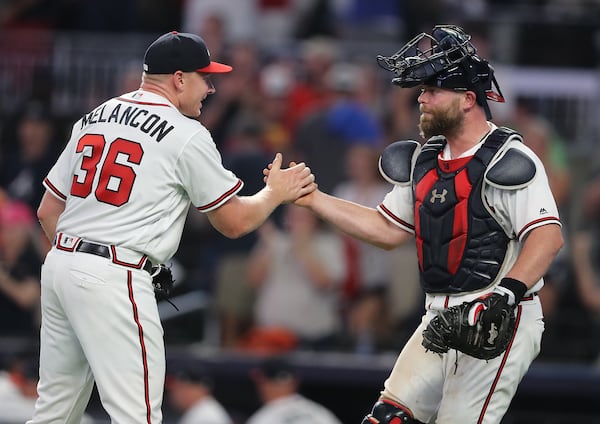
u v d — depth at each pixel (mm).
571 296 39094
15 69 47125
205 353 37094
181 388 35281
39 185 42281
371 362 36625
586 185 43281
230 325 38594
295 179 21422
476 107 20047
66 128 44938
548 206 19453
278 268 37906
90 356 20016
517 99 45531
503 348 19375
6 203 39438
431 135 20312
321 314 37750
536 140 42094
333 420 35156
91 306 19906
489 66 20125
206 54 20953
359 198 39031
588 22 46812
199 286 39844
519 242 19922
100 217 20188
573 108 46062
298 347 37531
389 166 21219
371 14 47781
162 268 20922
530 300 20125
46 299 20656
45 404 21000
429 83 19953
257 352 37406
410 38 47844
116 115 20594
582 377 36344
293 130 43344
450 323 19016
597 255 39906
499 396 19953
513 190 19500
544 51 46750
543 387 36531
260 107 44250
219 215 20734
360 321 37781
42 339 20953
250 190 39312
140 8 49406
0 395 34281
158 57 20719
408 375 20594
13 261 38562
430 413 20734
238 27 47562
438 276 20047
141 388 20078
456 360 19766
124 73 47094
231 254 38781
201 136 20469
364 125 41344
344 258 38031
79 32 50031
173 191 20391
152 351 20219
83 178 20422
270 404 34906
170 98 20875
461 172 19844
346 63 45406
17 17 50500
